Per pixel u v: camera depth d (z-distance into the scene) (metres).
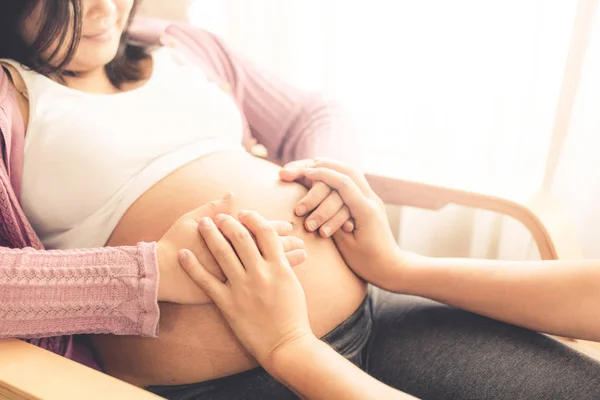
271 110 1.11
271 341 0.63
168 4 1.22
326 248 0.79
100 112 0.79
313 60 1.41
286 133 1.11
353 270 0.82
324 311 0.75
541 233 0.88
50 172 0.75
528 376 0.70
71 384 0.52
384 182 1.01
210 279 0.64
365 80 1.35
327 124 1.10
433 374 0.74
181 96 0.87
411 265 0.81
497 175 1.26
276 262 0.64
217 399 0.69
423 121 1.31
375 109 1.37
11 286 0.60
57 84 0.78
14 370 0.54
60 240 0.77
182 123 0.85
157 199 0.77
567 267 0.74
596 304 0.70
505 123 1.22
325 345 0.63
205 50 1.09
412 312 0.84
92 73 0.84
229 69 1.11
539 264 0.76
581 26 1.06
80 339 0.79
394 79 1.32
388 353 0.79
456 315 0.81
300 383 0.60
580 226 1.20
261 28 1.44
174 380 0.70
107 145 0.77
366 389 0.58
